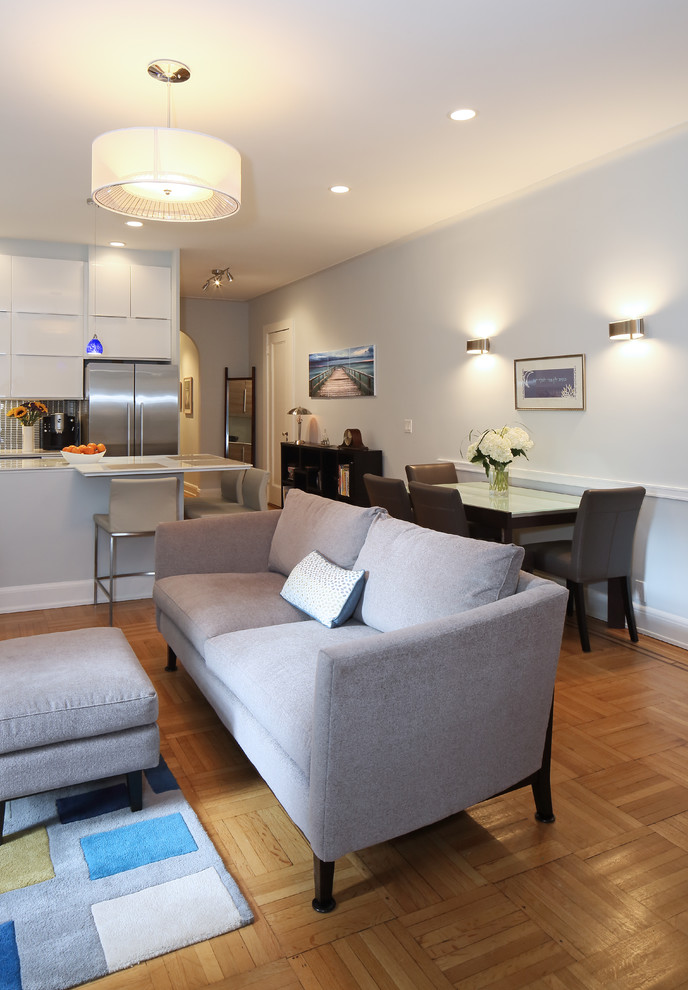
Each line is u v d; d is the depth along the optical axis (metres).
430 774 1.84
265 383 8.90
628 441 3.99
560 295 4.38
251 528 3.54
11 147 3.84
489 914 1.76
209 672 2.61
